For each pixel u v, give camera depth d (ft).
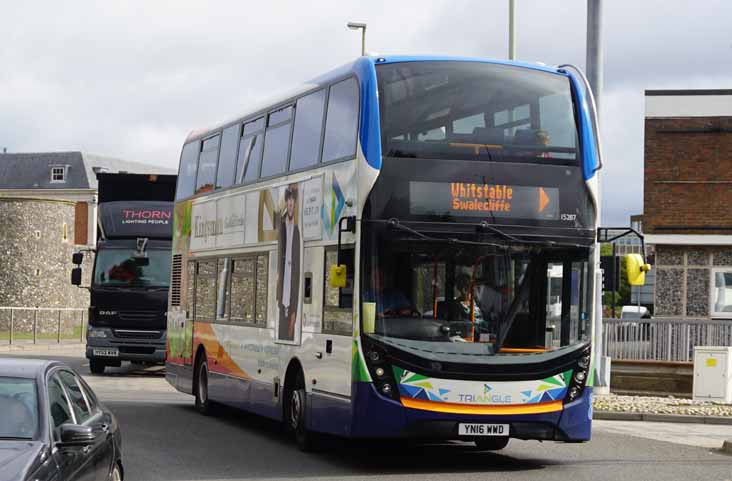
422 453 52.39
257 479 42.78
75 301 320.91
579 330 46.14
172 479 42.52
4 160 463.01
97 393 86.12
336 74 49.88
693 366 88.74
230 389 62.64
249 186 60.85
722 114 127.95
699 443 59.77
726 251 128.57
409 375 44.24
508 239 45.62
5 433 27.84
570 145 47.09
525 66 47.73
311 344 49.96
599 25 78.89
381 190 44.93
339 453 51.47
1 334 167.73
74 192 450.30
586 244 46.60
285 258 54.29
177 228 75.92
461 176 45.60
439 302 44.88
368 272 44.65
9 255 300.81
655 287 130.31
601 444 57.72
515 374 44.98
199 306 69.41
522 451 53.98
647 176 129.49
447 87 46.34
